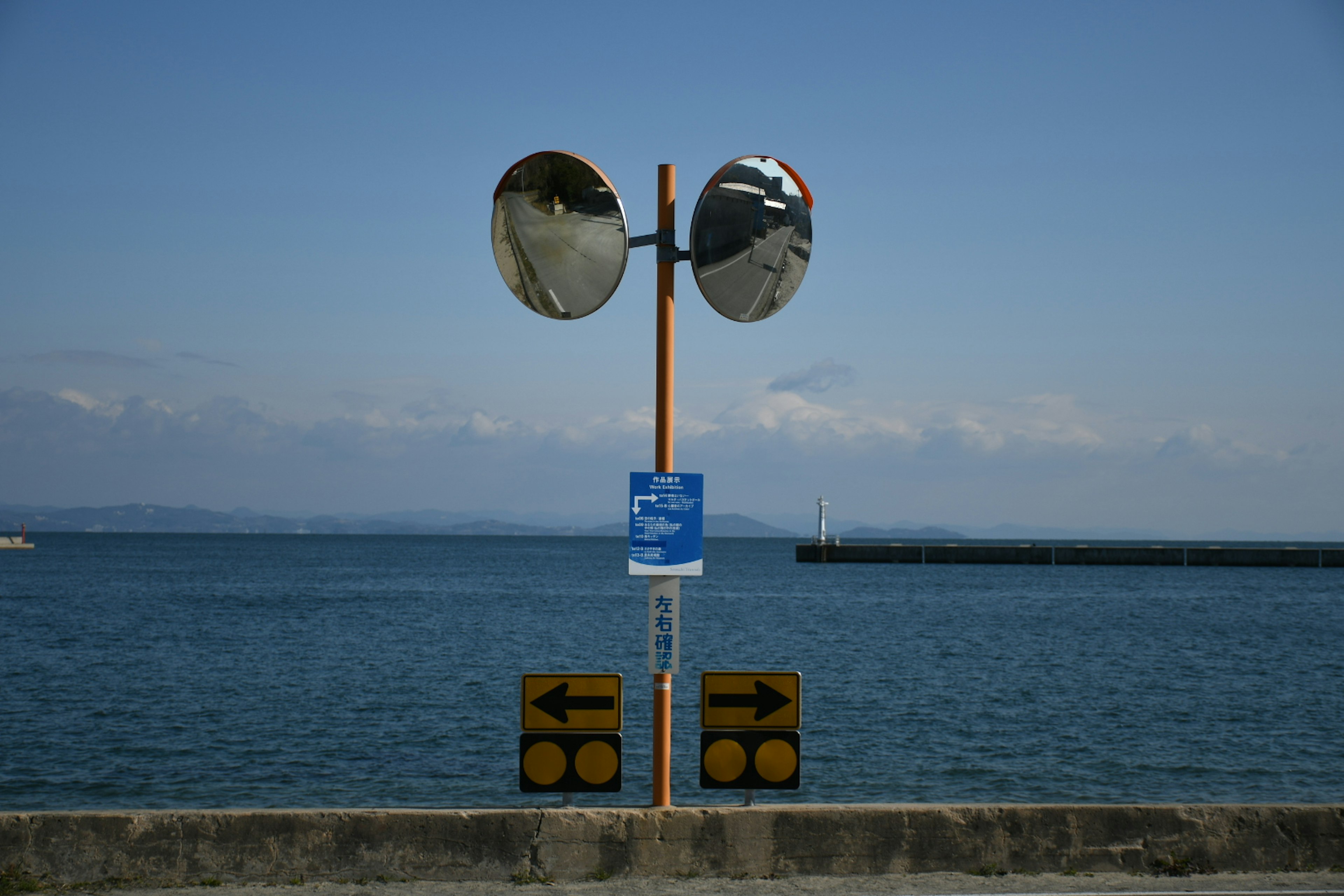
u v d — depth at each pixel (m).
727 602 63.44
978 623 48.31
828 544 118.38
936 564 114.25
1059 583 84.50
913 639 40.50
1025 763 18.16
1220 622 48.94
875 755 18.72
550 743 7.38
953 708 23.75
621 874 7.14
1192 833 7.45
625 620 49.44
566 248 7.66
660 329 7.59
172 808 15.28
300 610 54.88
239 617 50.09
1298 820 7.49
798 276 7.89
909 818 7.34
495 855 7.14
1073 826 7.42
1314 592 74.00
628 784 16.61
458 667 31.17
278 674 29.52
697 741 19.78
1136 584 83.06
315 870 7.06
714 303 7.66
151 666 31.17
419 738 20.34
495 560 144.12
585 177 7.55
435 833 7.16
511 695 25.77
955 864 7.31
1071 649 36.88
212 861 7.03
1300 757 18.70
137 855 7.01
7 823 7.00
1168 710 23.64
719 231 7.50
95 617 49.62
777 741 7.45
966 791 16.25
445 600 64.00
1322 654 35.34
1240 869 7.39
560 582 86.19
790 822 7.28
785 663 32.44
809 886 7.00
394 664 31.92
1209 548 104.00
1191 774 17.36
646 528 7.42
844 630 44.53
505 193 7.64
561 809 7.27
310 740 20.08
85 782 16.73
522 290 7.86
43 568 107.69
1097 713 23.19
